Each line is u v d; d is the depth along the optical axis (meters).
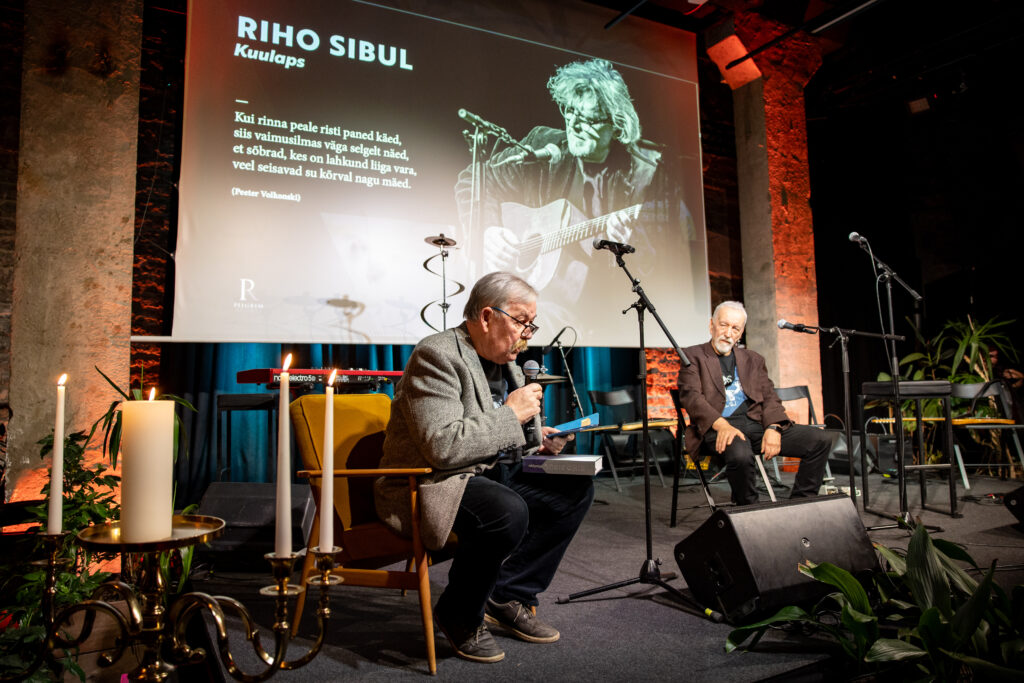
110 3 3.27
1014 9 5.39
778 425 3.02
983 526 3.06
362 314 4.18
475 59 4.77
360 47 4.38
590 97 5.20
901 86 6.47
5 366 3.30
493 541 1.62
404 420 1.73
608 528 3.22
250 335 3.90
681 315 5.36
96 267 3.12
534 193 4.87
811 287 5.82
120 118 3.24
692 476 5.01
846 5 4.94
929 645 1.50
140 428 0.75
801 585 1.79
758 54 5.77
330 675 1.55
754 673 1.55
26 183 3.03
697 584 1.94
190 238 3.82
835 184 7.14
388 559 1.82
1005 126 6.73
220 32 3.99
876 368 7.05
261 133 4.04
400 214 4.37
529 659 1.65
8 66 3.48
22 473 2.88
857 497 3.89
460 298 4.49
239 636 1.83
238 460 4.17
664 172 5.45
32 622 1.84
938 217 7.27
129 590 0.85
